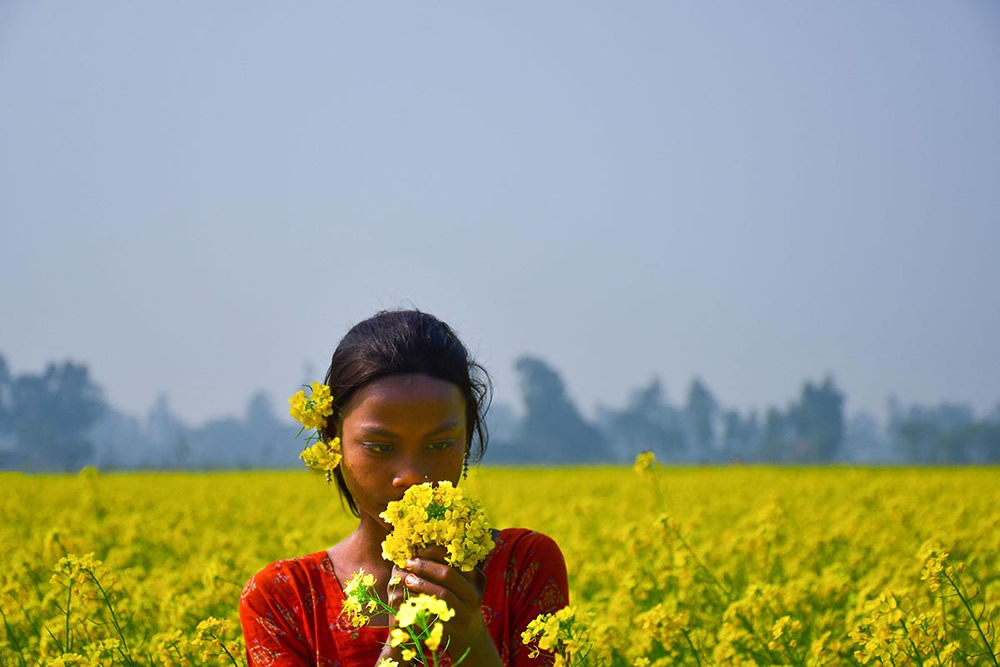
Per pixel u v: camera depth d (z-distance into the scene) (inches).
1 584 278.8
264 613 121.0
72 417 6240.2
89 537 366.3
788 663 210.4
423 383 113.6
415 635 101.1
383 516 104.0
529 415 6171.3
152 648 207.6
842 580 265.1
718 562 338.0
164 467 2847.0
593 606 246.7
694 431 7401.6
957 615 218.2
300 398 116.0
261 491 721.0
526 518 442.0
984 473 1029.8
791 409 6481.3
